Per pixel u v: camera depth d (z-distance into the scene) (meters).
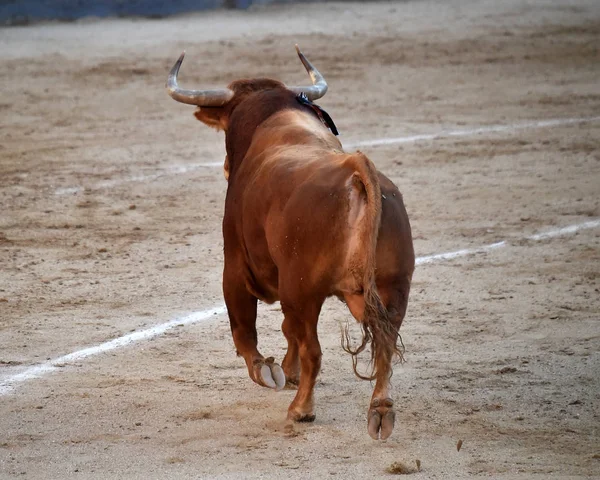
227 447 15.89
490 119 47.84
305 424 16.77
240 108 19.25
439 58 63.06
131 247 29.55
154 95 54.19
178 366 20.20
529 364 19.80
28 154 42.06
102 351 21.16
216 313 23.70
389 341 14.58
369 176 14.88
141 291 25.42
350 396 18.25
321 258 15.38
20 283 26.06
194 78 57.38
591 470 14.58
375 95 53.72
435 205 33.81
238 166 18.78
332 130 19.28
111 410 17.81
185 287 25.75
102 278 26.58
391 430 14.60
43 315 23.58
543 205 33.44
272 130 18.28
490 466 14.77
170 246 29.64
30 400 18.38
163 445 16.08
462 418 17.00
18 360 20.61
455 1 85.81
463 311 23.47
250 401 18.09
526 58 62.91
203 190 36.47
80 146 43.62
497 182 36.66
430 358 20.30
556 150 41.44
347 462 15.06
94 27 75.44
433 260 27.77
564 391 18.30
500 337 21.59
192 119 49.22
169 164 40.56
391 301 15.15
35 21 78.00
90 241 30.14
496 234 30.25
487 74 58.66
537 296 24.44
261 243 16.91
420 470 14.64
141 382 19.27
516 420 16.92
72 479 14.70
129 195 35.75
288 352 18.69
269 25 75.12
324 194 15.34
